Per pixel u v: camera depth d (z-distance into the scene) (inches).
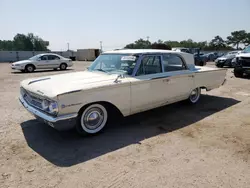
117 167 111.3
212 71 234.7
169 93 188.7
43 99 134.5
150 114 199.6
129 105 159.9
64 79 158.4
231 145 135.6
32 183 98.0
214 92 301.1
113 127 166.9
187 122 178.2
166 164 113.9
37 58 621.9
